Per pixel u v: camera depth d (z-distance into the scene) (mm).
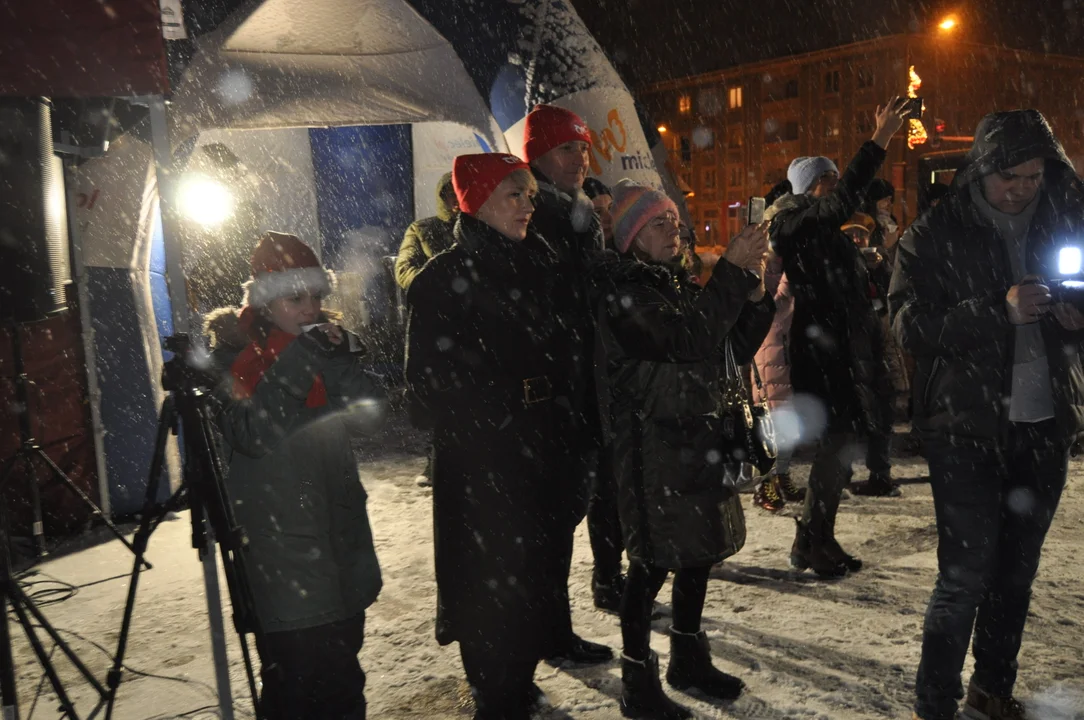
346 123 6805
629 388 2723
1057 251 2514
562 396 2699
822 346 3979
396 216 11805
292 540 2367
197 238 9641
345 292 11469
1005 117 2402
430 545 4758
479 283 2607
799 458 6215
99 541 5078
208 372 2361
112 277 5383
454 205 4270
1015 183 2398
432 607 3881
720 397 2744
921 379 2631
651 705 2830
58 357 5121
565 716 2904
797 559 4117
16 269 2834
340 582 2441
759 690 2998
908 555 4289
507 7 6473
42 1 2609
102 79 2648
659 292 2637
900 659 3191
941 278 2564
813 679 3061
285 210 11117
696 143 55844
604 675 3189
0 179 2781
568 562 3170
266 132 10836
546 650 2762
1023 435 2516
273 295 2311
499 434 2611
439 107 6887
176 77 5887
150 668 3402
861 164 3734
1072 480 5469
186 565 4598
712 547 2719
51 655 3555
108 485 5406
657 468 2697
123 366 5430
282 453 2361
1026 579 2678
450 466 2654
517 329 2623
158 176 2701
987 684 2797
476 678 2676
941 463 2562
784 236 4031
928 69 46594
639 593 2818
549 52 6363
